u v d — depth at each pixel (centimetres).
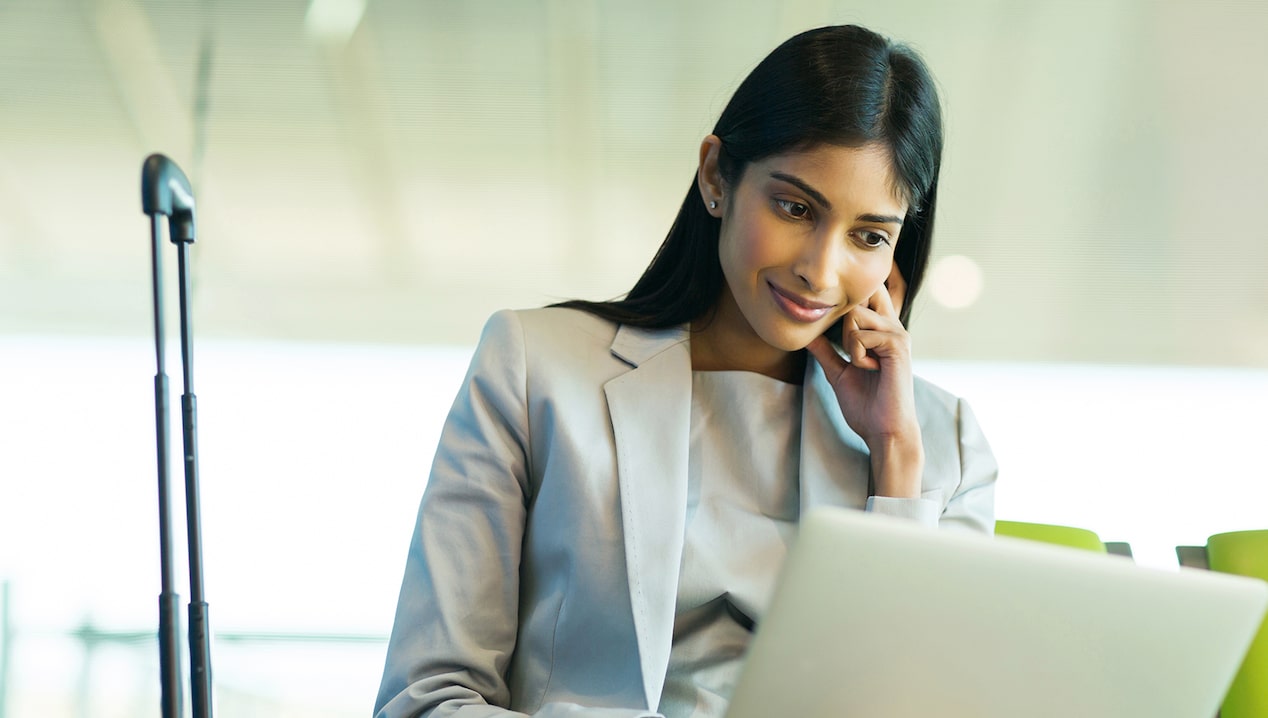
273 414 739
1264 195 664
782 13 596
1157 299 714
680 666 142
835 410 157
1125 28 593
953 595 85
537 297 745
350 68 627
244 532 701
